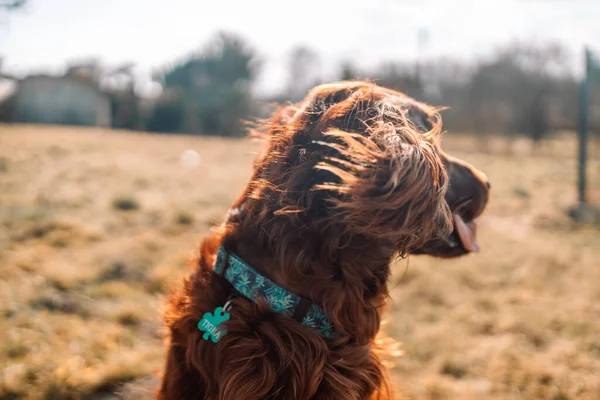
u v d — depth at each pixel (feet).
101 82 134.82
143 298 13.70
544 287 17.84
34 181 30.53
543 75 128.88
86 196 26.96
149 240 19.03
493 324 14.15
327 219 4.41
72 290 13.62
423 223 4.26
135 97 136.87
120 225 21.67
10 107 124.47
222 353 4.58
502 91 128.06
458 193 5.41
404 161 4.13
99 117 133.08
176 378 4.96
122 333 11.53
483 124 128.06
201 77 138.21
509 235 26.37
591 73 35.04
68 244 17.69
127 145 63.67
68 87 128.88
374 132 4.32
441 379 11.07
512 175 57.98
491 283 17.95
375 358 4.97
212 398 4.62
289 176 4.64
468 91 130.41
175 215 23.73
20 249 16.34
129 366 9.78
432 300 16.08
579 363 11.85
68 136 69.31
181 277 5.53
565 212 33.04
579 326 14.15
